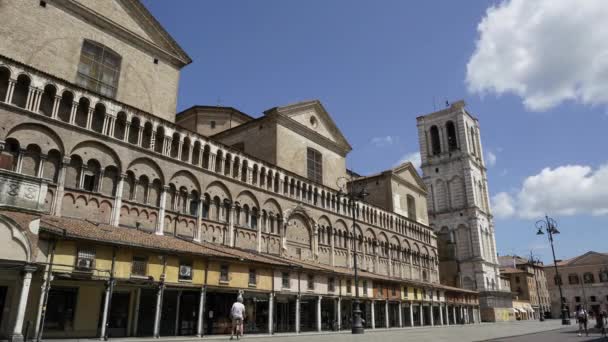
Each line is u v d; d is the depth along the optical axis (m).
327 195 56.41
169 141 37.75
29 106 29.34
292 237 49.12
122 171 33.75
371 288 51.31
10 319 23.47
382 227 66.94
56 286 26.64
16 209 21.09
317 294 41.75
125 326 29.33
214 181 40.91
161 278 27.73
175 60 44.28
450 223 99.12
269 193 46.81
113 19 39.03
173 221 36.75
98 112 33.66
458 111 103.75
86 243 24.67
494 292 93.38
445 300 71.12
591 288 142.50
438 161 104.31
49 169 29.92
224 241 40.66
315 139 58.69
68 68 35.06
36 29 33.47
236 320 27.53
